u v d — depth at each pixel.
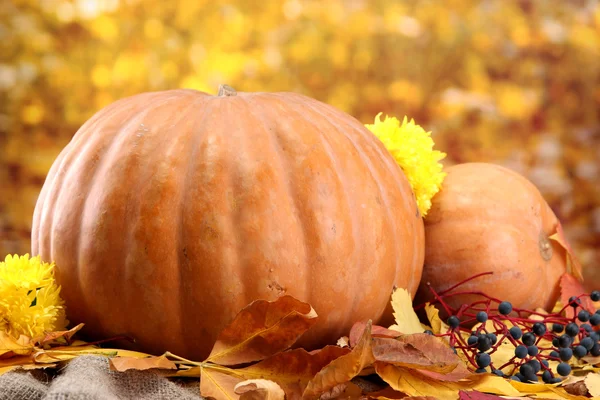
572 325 1.20
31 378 1.06
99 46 2.29
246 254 1.11
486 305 1.27
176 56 2.31
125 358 1.06
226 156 1.13
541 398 1.09
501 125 2.39
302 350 1.08
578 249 2.43
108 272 1.13
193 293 1.12
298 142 1.15
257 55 2.32
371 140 1.22
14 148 2.28
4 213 2.27
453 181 1.36
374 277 1.16
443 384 1.09
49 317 1.12
